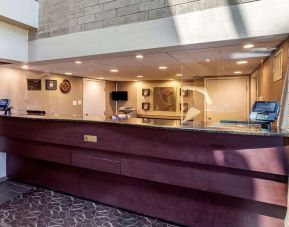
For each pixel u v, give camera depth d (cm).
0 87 420
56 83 540
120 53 281
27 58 349
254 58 316
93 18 288
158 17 246
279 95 239
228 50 269
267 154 189
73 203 293
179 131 223
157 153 234
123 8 266
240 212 213
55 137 303
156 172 239
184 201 239
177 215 243
